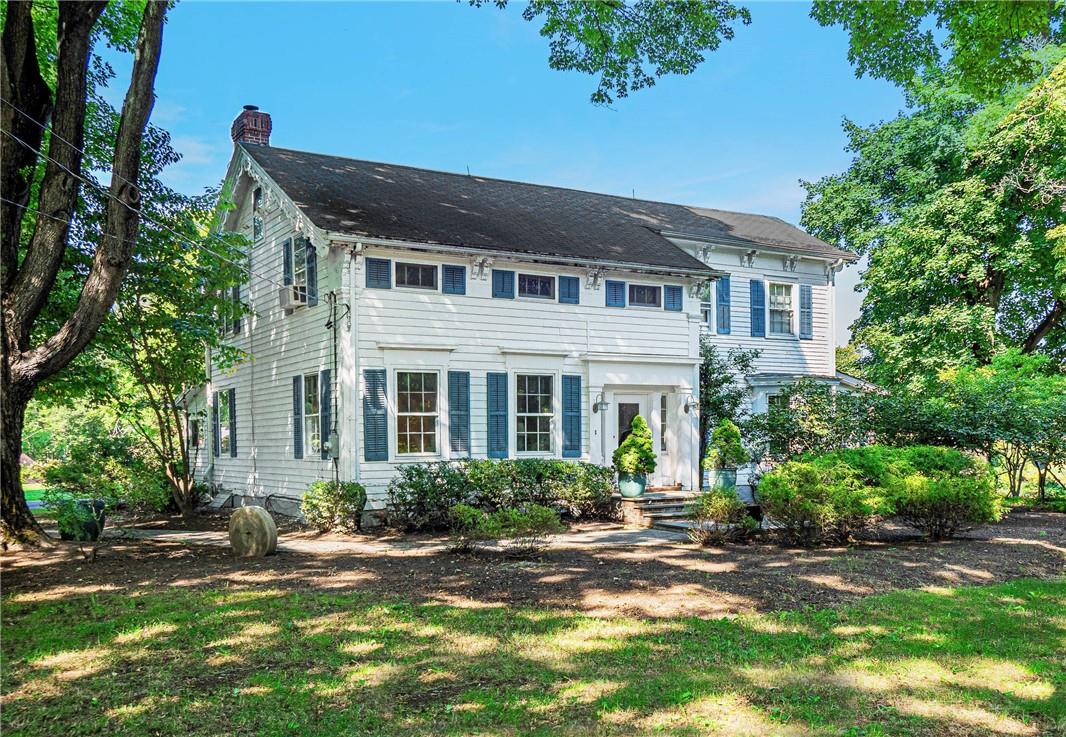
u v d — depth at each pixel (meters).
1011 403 16.84
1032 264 21.08
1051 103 19.38
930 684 5.60
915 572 9.59
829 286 22.91
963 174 23.16
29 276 10.78
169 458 18.05
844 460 13.65
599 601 8.06
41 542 10.77
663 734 4.68
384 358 14.54
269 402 17.58
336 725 4.81
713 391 19.16
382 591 8.52
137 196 10.84
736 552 11.12
